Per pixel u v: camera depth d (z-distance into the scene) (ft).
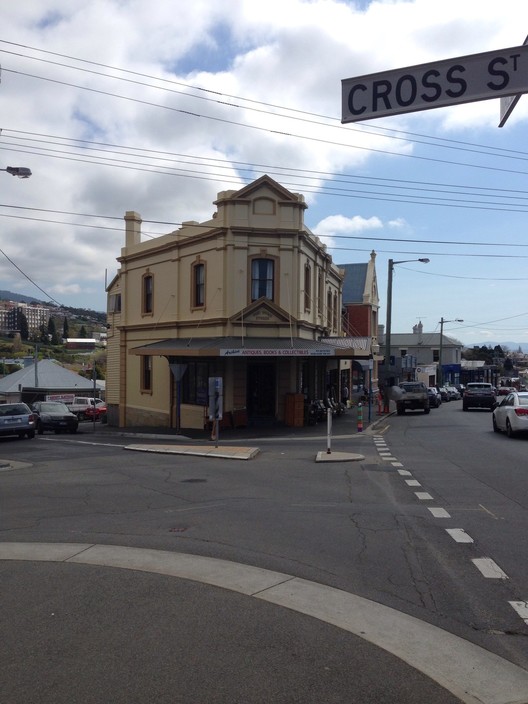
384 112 17.35
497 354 511.81
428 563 23.91
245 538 27.68
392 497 36.99
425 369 253.03
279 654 16.02
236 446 66.90
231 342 85.76
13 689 14.23
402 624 18.11
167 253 100.94
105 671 15.05
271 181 88.99
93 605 19.56
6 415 91.86
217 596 20.36
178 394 86.07
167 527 30.01
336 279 129.18
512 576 22.36
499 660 15.89
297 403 89.92
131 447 67.21
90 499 37.83
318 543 26.78
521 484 41.19
